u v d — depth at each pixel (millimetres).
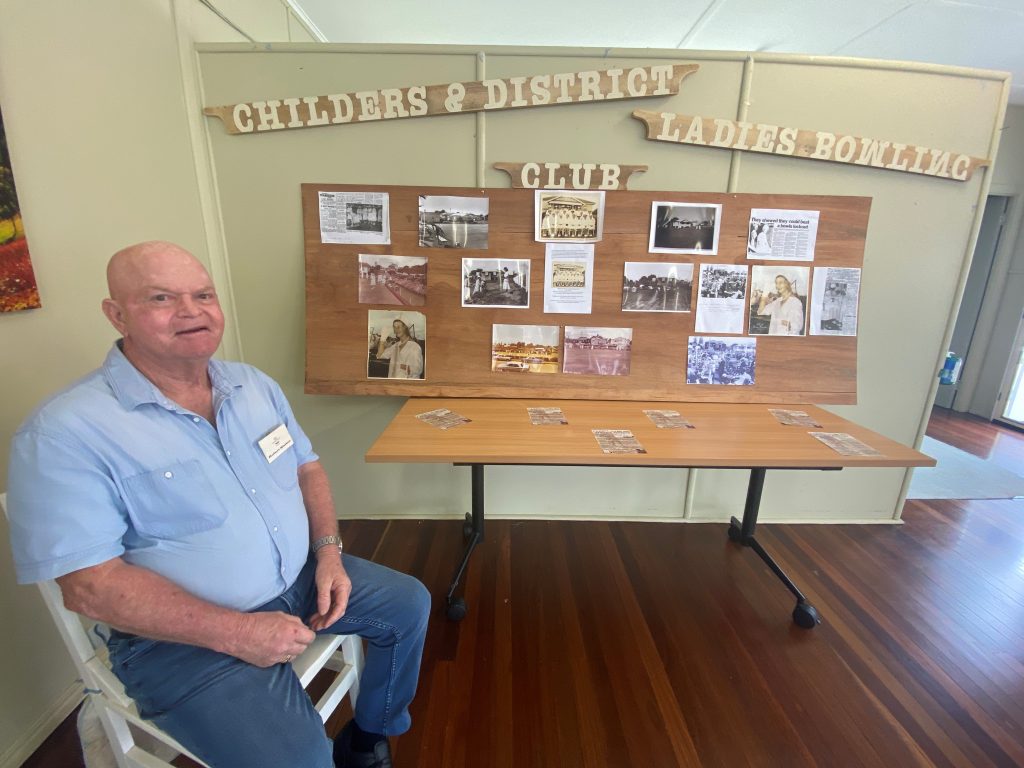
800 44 2586
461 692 1300
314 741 796
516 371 1773
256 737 776
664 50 1584
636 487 2104
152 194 1438
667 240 1705
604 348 1762
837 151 1673
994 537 2096
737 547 1972
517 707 1260
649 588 1722
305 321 1771
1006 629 1572
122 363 843
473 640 1474
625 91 1599
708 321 1759
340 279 1718
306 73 1591
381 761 1080
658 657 1427
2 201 991
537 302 1736
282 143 1651
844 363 1793
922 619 1605
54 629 1182
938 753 1170
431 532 2033
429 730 1198
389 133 1646
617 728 1210
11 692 1082
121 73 1313
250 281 1783
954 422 3797
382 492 2092
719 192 1709
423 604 1046
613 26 2428
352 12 2326
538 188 1671
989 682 1371
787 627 1557
